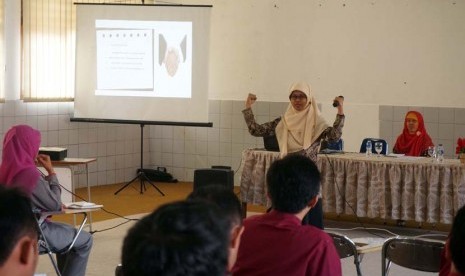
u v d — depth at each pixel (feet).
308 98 18.56
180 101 29.14
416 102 27.94
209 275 3.45
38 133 14.52
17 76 27.45
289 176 8.49
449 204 20.77
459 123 27.22
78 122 30.22
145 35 29.17
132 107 29.37
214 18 31.65
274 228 8.11
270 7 30.48
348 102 29.12
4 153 14.19
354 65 28.96
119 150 32.32
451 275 5.64
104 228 22.44
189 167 33.01
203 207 3.68
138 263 3.42
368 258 18.94
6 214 4.54
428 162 20.98
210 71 31.94
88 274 17.17
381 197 21.38
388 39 28.30
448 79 27.35
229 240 3.72
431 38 27.55
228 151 32.01
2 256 4.51
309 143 18.37
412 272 17.53
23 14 27.43
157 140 33.65
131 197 28.73
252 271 7.98
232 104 31.63
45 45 28.32
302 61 29.96
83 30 29.27
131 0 31.30
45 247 13.97
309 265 7.85
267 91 30.81
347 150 29.12
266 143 22.53
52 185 14.55
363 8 28.66
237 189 31.37
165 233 3.51
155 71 29.25
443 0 27.25
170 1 32.14
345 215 25.17
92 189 30.42
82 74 29.37
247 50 31.09
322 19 29.45
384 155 22.50
